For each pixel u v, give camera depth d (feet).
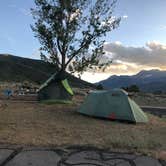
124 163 26.18
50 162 25.57
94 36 67.26
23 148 28.73
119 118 47.96
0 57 584.81
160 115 70.28
